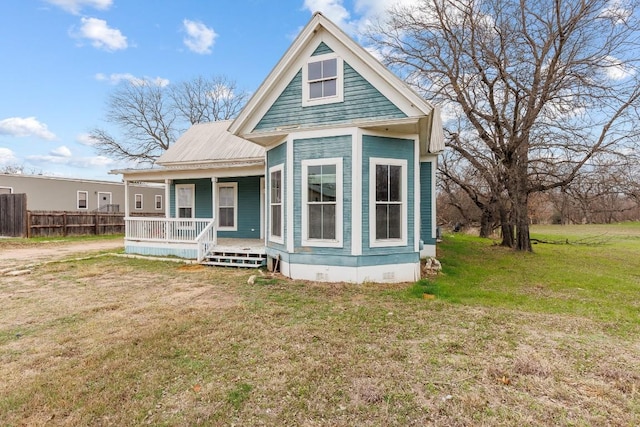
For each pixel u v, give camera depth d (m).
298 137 7.70
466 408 2.74
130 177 11.89
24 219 17.56
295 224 7.77
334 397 2.90
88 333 4.38
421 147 9.86
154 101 31.70
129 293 6.54
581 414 2.68
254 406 2.77
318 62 7.77
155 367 3.43
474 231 24.89
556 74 10.69
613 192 11.00
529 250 13.55
